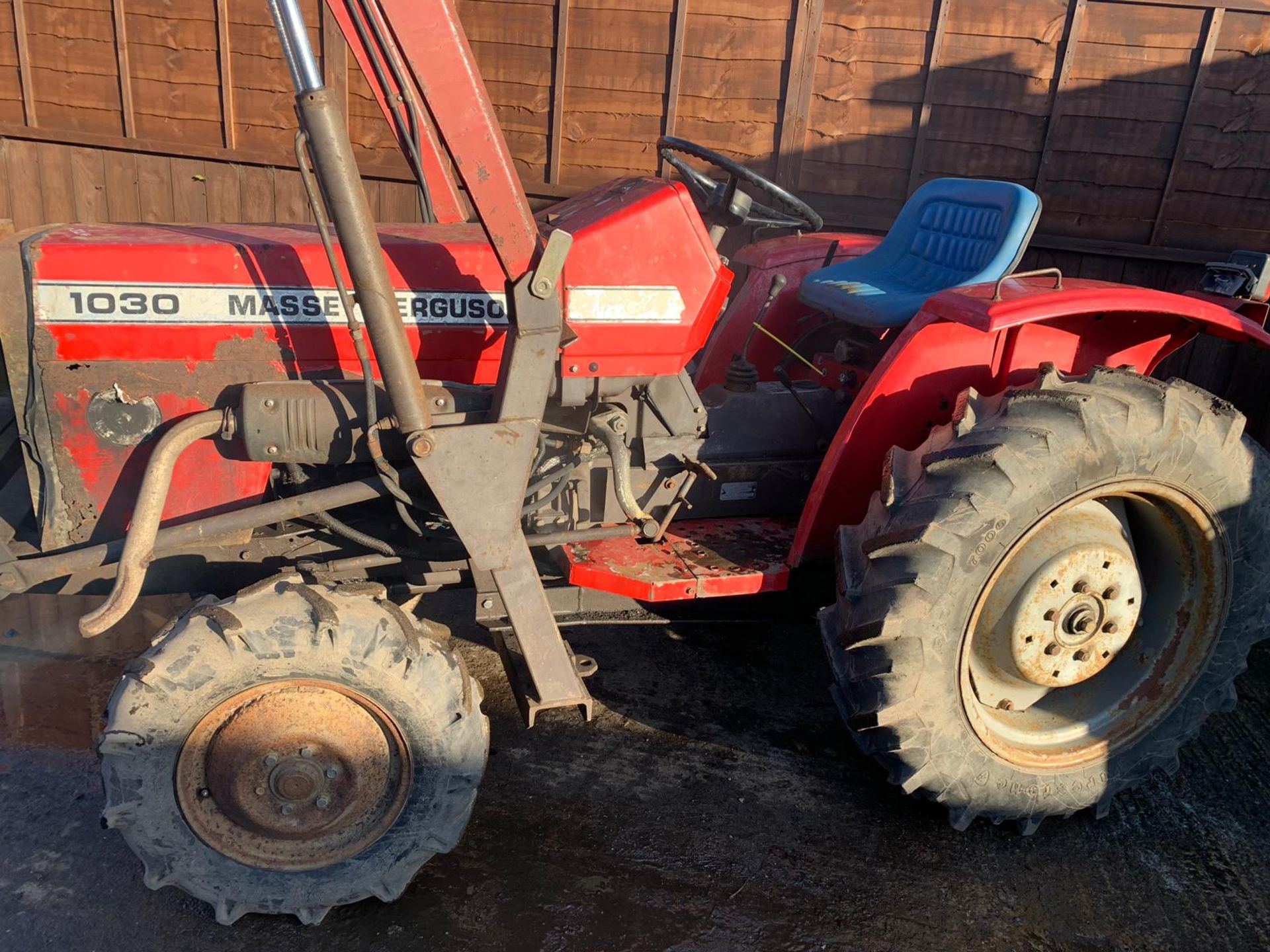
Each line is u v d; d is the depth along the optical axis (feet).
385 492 6.70
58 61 17.07
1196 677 7.95
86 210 17.88
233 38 16.47
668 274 7.33
